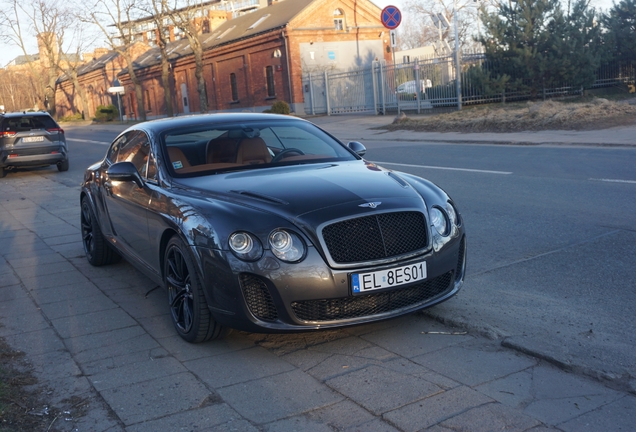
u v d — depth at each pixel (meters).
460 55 26.97
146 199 5.03
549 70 26.00
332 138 5.81
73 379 3.91
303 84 37.94
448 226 4.41
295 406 3.46
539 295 5.07
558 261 5.98
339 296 3.92
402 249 4.11
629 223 7.20
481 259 6.23
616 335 4.18
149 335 4.65
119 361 4.18
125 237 5.71
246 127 5.54
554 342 4.07
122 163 5.16
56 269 6.73
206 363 4.09
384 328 4.55
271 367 3.99
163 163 5.10
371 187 4.38
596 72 28.67
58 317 5.14
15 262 7.14
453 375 3.73
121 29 51.25
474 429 3.12
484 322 4.48
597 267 5.71
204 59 47.47
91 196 6.53
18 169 20.27
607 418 3.18
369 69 31.88
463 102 26.80
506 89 26.75
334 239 3.94
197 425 3.29
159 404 3.54
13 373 4.00
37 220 10.23
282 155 5.28
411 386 3.62
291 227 3.93
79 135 38.94
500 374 3.72
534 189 9.64
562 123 17.94
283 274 3.86
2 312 5.32
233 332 4.62
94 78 71.88
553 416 3.22
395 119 23.67
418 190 4.52
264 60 41.03
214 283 4.01
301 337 4.46
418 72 28.50
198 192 4.55
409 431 3.13
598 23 28.00
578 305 4.79
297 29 38.34
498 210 8.41
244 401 3.54
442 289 4.40
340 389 3.63
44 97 71.75
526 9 25.66
